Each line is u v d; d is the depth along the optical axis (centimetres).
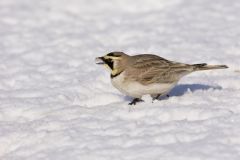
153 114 1222
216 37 1930
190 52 1800
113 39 2030
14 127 1261
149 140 1095
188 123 1152
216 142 1060
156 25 2130
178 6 2322
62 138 1155
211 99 1293
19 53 1895
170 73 1272
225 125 1132
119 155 1051
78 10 2420
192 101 1284
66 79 1606
